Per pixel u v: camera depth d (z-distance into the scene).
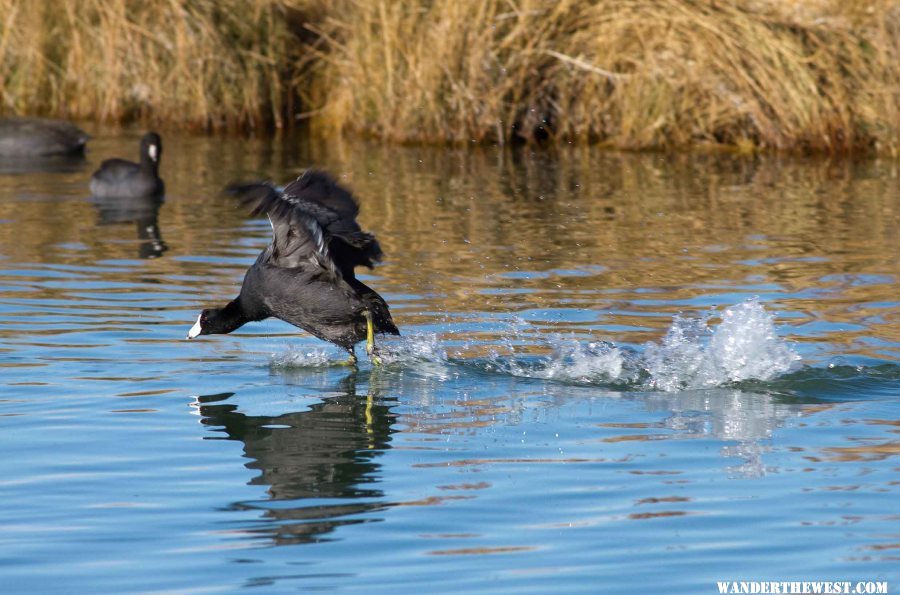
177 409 10.55
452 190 22.09
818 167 24.84
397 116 27.55
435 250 17.31
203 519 8.03
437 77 27.20
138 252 17.34
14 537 7.70
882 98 26.06
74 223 19.44
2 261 16.61
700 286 15.22
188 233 18.80
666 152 26.70
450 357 12.27
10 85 30.55
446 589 6.95
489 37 27.11
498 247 17.53
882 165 25.11
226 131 29.36
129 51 29.41
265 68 29.41
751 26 26.27
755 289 15.03
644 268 16.22
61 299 14.51
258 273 11.70
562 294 14.83
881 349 12.30
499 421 10.27
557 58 27.30
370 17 27.77
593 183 23.00
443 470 9.02
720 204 20.91
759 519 7.98
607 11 27.05
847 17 26.44
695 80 26.39
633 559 7.37
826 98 26.31
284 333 13.48
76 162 25.86
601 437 9.81
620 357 12.00
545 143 27.72
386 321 11.80
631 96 26.94
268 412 10.52
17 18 30.34
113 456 9.27
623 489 8.57
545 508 8.20
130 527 7.89
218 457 9.29
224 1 29.22
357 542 7.65
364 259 11.95
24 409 10.41
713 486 8.60
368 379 11.59
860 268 16.14
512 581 7.06
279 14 29.55
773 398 10.93
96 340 12.77
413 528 7.89
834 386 11.23
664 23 26.44
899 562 7.30
